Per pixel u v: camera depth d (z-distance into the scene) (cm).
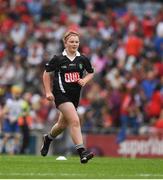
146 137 5403
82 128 5575
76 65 3064
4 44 7288
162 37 7006
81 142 2973
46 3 7969
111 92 6041
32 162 3262
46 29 7425
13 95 5397
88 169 2873
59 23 7581
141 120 5756
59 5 8012
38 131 5444
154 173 2767
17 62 6894
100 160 3572
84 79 3064
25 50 7106
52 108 5838
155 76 6253
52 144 5403
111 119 5822
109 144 5488
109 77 6438
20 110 5372
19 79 6744
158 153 5359
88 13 7731
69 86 3050
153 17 7700
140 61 6706
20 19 7744
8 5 7925
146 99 5969
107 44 7031
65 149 5394
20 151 5384
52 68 3053
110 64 6719
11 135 5406
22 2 7956
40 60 6944
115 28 7288
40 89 6475
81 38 7169
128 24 7281
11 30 7506
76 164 3134
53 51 7069
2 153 5431
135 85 6109
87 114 5800
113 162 3378
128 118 5688
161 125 5488
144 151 5388
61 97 3038
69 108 3005
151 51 6881
